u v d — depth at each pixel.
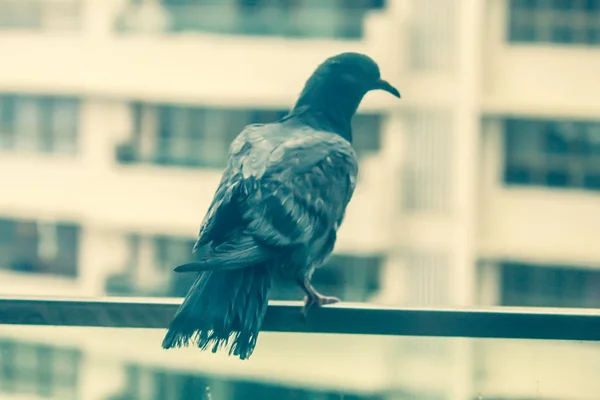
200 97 15.10
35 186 16.16
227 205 3.67
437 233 14.35
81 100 15.66
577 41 14.26
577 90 14.26
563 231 14.63
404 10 14.12
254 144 3.95
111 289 16.03
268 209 3.68
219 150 15.21
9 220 16.36
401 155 14.34
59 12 15.53
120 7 15.26
